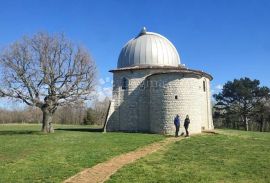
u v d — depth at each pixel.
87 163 19.39
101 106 85.25
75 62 38.62
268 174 17.12
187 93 35.50
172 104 35.41
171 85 35.72
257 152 22.89
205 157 21.30
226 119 73.44
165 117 35.56
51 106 38.72
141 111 40.78
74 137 31.72
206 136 31.00
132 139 29.20
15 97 37.50
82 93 38.88
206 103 42.75
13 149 24.09
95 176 16.88
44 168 18.25
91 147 24.73
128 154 22.44
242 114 71.25
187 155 21.95
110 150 23.47
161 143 27.30
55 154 21.98
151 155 21.97
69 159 20.41
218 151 23.28
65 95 38.38
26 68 37.72
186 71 35.78
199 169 18.14
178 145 26.05
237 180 16.11
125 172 17.33
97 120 81.88
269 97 70.62
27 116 102.25
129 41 44.78
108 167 18.69
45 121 39.12
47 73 37.69
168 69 40.72
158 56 42.09
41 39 38.00
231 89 71.81
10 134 37.00
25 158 20.84
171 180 15.93
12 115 103.25
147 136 31.88
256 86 71.19
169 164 19.33
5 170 17.86
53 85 38.06
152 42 42.69
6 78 37.41
